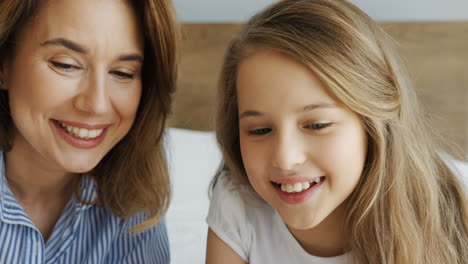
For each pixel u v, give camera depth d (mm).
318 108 827
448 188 1087
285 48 828
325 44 845
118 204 1062
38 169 966
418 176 992
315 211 894
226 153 1071
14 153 964
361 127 892
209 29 2902
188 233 1473
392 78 936
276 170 872
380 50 935
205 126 2957
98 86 833
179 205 1669
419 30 2658
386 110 905
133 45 862
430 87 2680
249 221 1093
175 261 1328
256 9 2871
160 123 1043
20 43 828
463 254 1035
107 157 1062
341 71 836
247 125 890
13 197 932
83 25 797
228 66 989
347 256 1018
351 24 896
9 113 937
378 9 2689
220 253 1100
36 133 864
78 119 850
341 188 880
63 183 1017
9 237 932
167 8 896
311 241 1045
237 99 952
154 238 1139
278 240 1069
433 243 1002
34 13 800
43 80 816
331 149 845
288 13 901
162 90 987
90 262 1029
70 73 821
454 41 2633
